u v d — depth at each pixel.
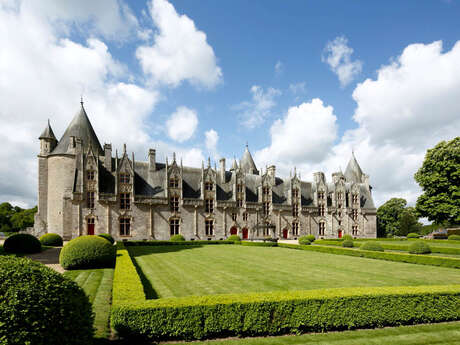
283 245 36.94
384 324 9.38
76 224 39.09
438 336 8.66
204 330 8.17
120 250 23.78
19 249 25.19
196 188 49.78
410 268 19.58
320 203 60.09
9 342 4.61
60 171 41.91
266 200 54.62
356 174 69.50
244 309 8.45
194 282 14.55
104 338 7.93
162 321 7.95
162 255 25.80
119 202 42.12
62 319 5.27
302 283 14.52
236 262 21.70
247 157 70.06
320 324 8.84
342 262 22.36
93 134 47.34
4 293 4.93
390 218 80.56
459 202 43.03
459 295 10.05
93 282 14.01
